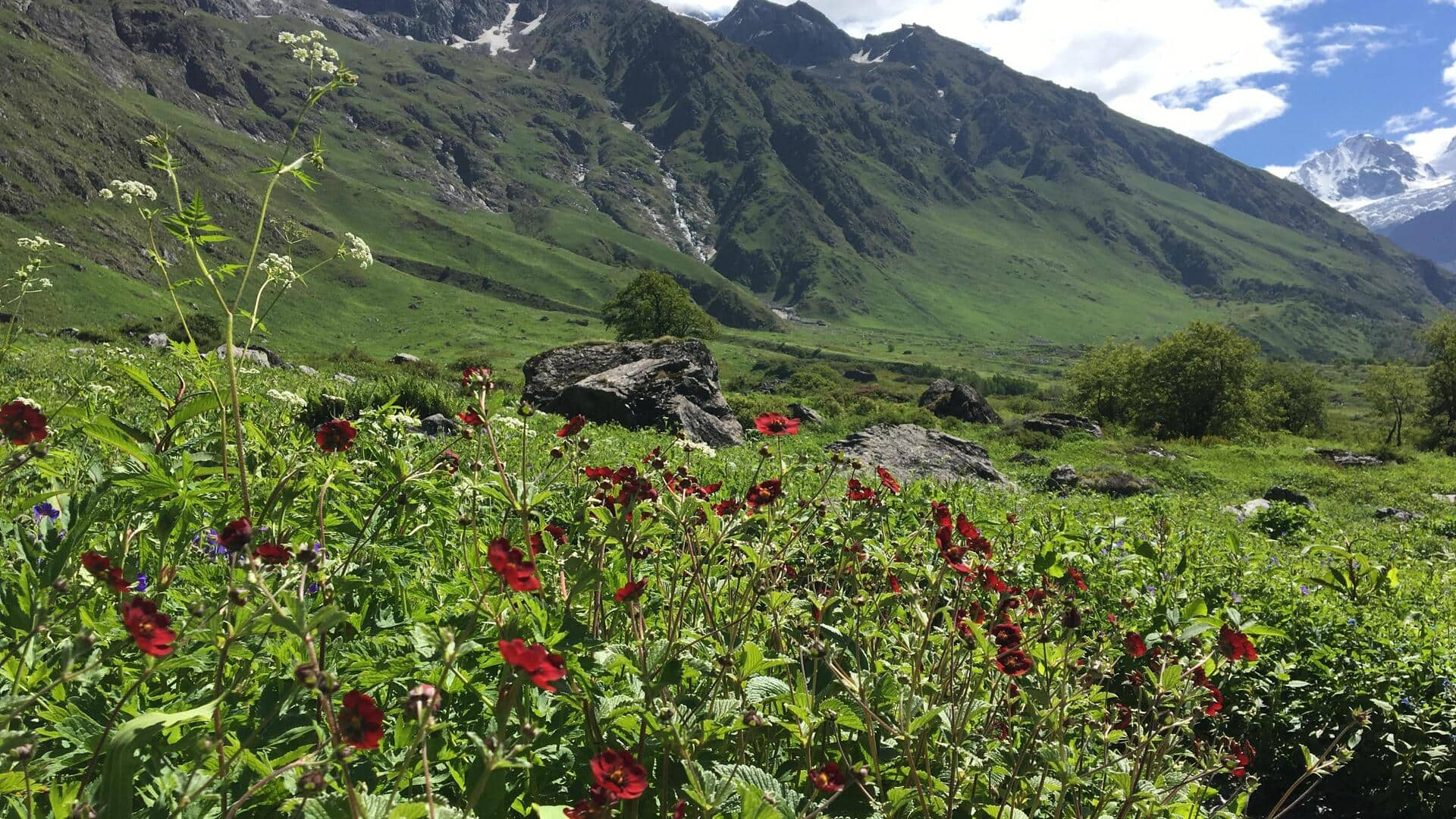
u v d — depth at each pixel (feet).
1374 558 36.65
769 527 9.39
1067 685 8.41
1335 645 18.06
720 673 7.11
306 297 588.91
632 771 4.65
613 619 8.50
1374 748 15.55
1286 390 265.34
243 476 7.49
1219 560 24.76
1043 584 12.93
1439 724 15.14
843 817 7.26
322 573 6.27
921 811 7.23
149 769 5.28
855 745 8.54
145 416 13.57
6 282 11.27
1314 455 116.16
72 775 5.65
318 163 8.61
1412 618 20.85
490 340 591.78
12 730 4.94
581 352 73.26
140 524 8.02
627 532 7.65
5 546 7.01
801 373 343.87
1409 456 120.47
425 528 10.06
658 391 64.34
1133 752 8.45
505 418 8.44
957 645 8.98
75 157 611.06
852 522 10.54
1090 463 96.27
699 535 8.89
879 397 191.83
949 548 8.80
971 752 8.19
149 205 7.54
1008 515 15.16
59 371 34.35
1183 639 8.71
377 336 581.94
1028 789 8.16
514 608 6.60
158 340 101.04
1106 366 195.52
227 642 4.76
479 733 6.59
